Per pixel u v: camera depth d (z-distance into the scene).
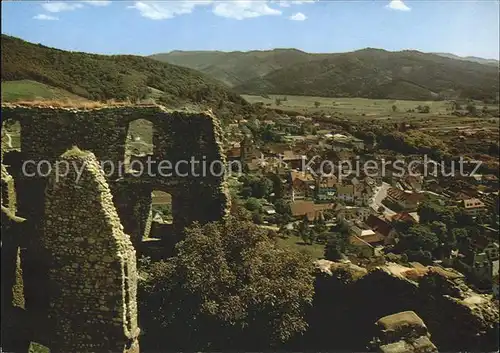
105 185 13.33
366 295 19.61
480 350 17.41
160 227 23.39
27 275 14.25
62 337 13.38
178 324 17.27
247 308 17.69
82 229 12.98
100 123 20.45
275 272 18.84
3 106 19.83
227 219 21.66
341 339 19.27
